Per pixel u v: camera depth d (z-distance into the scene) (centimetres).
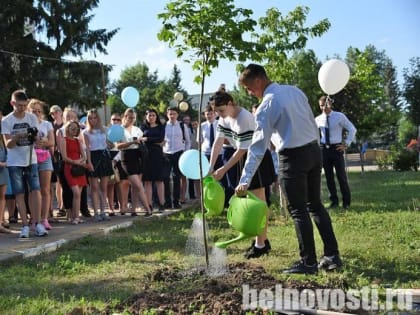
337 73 829
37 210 723
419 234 650
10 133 705
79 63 3091
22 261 584
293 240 642
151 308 387
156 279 482
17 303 423
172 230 761
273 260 542
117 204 1078
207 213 498
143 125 955
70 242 672
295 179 474
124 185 948
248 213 436
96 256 604
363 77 1895
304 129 474
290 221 784
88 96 3156
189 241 641
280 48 884
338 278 454
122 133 889
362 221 756
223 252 556
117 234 741
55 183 948
